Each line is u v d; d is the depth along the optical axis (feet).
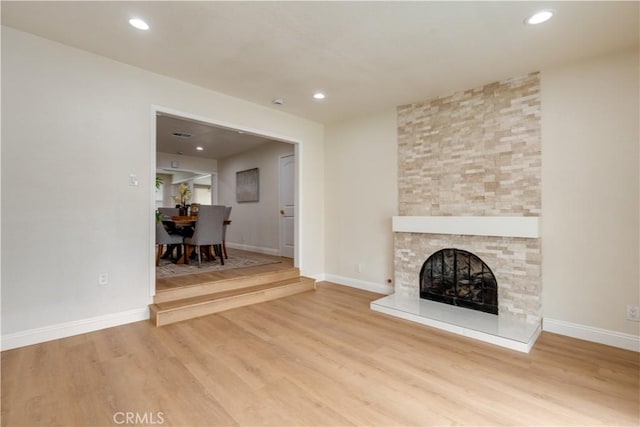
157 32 8.39
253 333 9.78
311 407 6.14
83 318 9.53
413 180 13.46
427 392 6.66
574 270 9.60
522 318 10.25
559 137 9.85
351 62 9.92
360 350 8.66
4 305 8.32
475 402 6.31
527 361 8.05
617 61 8.96
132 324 10.32
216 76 11.05
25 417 5.73
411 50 9.12
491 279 11.05
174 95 11.32
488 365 7.84
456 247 11.71
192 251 19.34
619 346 8.84
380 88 11.94
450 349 8.75
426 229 12.34
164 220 17.07
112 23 8.00
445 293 12.21
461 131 12.01
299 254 16.07
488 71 10.39
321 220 17.20
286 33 8.33
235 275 14.24
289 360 8.04
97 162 9.73
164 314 10.34
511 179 10.77
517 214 10.64
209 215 16.19
